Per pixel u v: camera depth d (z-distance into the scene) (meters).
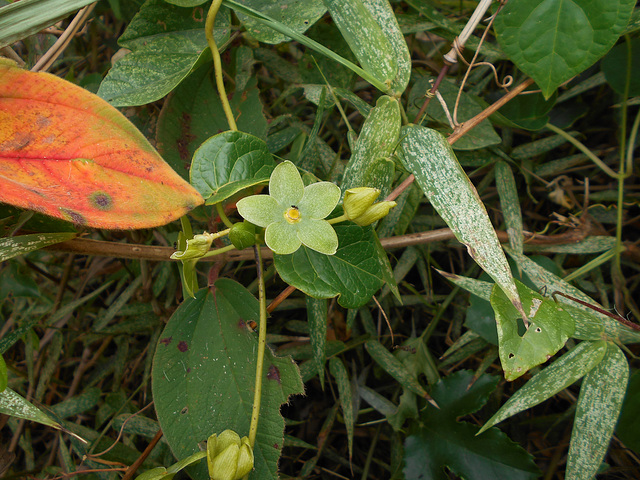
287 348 0.27
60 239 0.18
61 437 0.25
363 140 0.19
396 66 0.18
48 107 0.15
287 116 0.27
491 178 0.29
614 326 0.19
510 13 0.20
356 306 0.18
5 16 0.16
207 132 0.23
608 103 0.29
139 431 0.25
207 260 0.22
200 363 0.20
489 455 0.24
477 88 0.28
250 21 0.21
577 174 0.30
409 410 0.26
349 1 0.18
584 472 0.19
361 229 0.18
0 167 0.15
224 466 0.16
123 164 0.15
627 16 0.19
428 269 0.28
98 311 0.31
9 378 0.29
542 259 0.24
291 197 0.16
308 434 0.30
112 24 0.32
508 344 0.17
